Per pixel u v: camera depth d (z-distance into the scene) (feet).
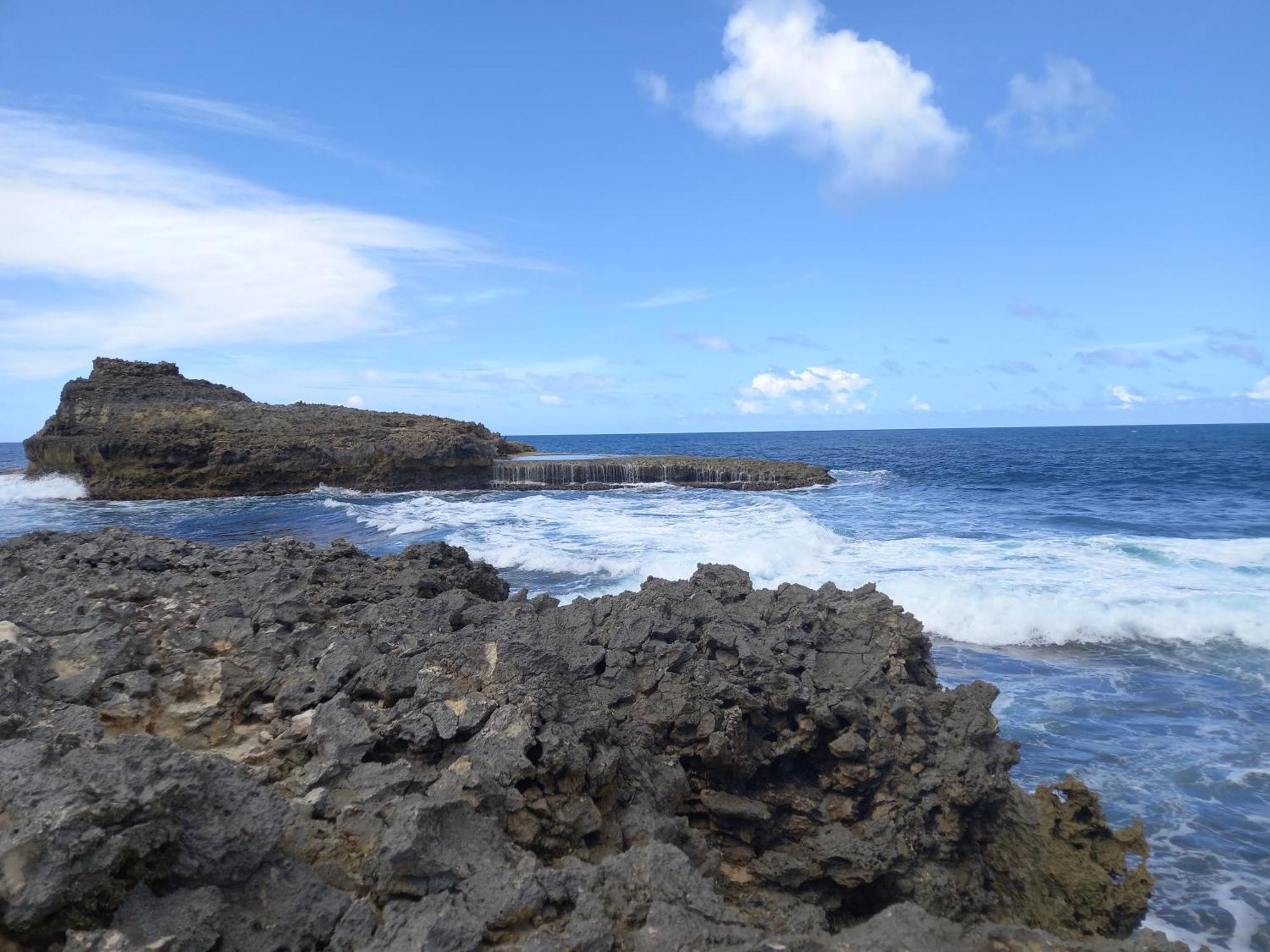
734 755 21.50
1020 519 94.48
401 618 26.14
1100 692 38.29
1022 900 21.72
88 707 17.44
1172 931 21.70
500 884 13.30
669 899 12.94
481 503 121.80
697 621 26.45
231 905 12.29
